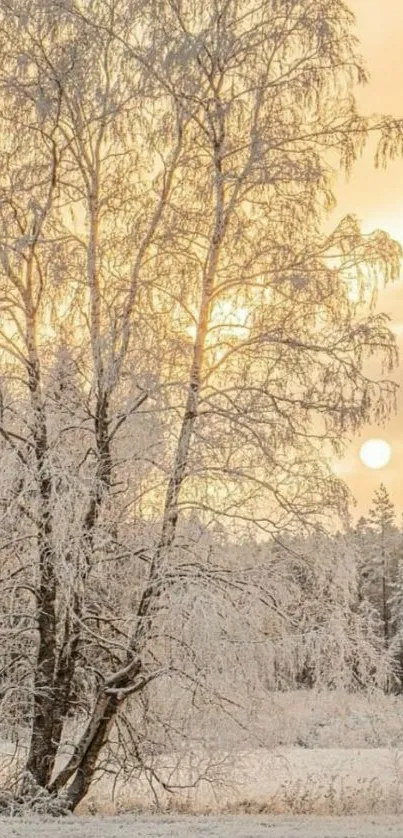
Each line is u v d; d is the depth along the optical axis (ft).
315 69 45.50
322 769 63.82
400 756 47.47
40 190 45.68
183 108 45.37
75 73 44.98
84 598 42.45
